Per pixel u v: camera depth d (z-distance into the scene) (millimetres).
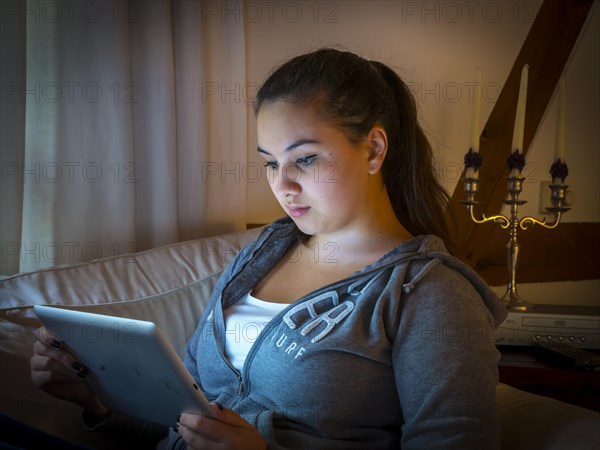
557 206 1666
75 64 1568
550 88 1899
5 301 1227
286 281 1118
